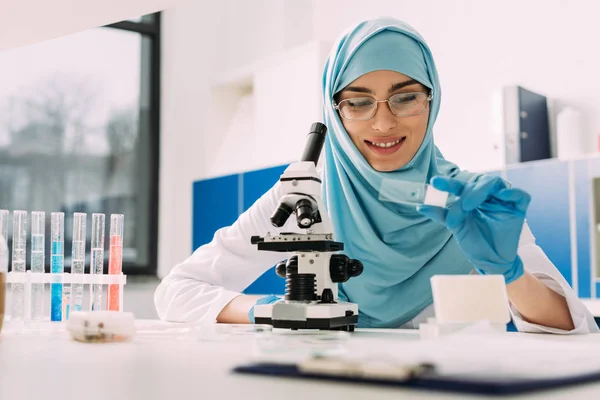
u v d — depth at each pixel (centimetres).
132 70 525
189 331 120
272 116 427
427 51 173
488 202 127
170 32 530
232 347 97
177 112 525
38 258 133
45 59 491
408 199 125
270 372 68
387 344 89
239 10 501
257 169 411
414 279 168
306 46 401
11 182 478
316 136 136
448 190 121
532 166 306
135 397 58
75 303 138
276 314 122
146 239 526
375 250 167
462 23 386
